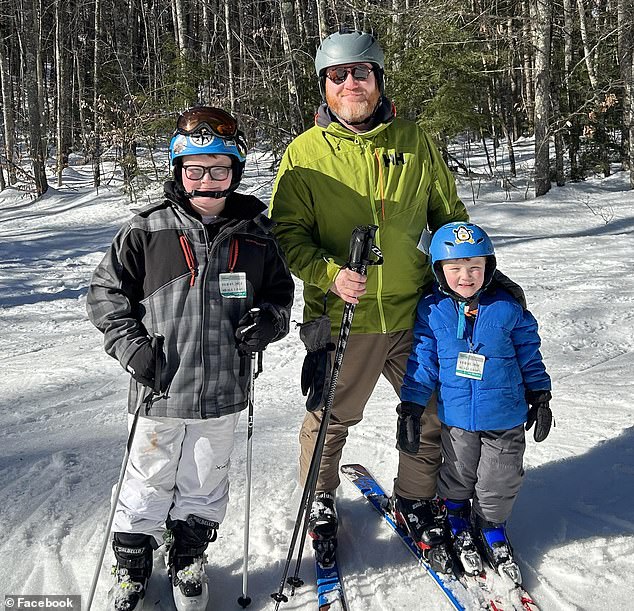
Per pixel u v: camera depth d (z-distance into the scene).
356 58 2.32
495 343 2.33
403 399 2.43
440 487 2.49
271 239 2.24
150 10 26.69
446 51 13.98
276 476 3.17
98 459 3.43
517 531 2.65
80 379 4.94
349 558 2.52
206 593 2.20
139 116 16.19
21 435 3.83
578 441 3.40
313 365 2.34
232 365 2.13
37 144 18.88
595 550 2.48
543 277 7.77
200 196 2.09
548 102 15.12
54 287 8.70
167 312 2.08
